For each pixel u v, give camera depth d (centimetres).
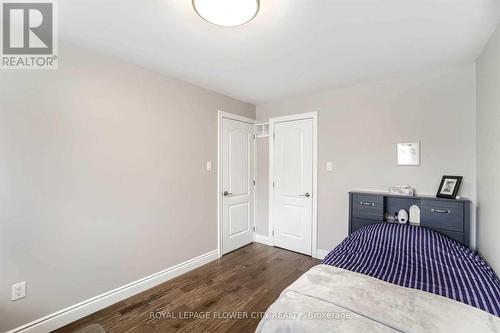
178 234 275
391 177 274
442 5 147
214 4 136
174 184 271
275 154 369
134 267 235
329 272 161
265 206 383
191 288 246
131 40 189
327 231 319
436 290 141
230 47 200
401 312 114
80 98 199
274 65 237
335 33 178
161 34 181
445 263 179
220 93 328
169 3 146
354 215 281
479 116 217
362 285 141
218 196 326
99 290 210
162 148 259
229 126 344
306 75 262
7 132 165
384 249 209
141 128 240
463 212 220
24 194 172
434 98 250
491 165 184
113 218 219
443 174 246
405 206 262
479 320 109
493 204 179
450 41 190
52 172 184
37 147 177
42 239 180
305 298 129
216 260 319
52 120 184
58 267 188
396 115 271
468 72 233
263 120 383
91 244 206
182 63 232
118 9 152
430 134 252
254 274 277
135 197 236
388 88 276
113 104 219
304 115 338
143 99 242
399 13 154
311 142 333
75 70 196
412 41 190
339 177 310
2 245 164
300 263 308
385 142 278
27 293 173
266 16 158
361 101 294
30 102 174
